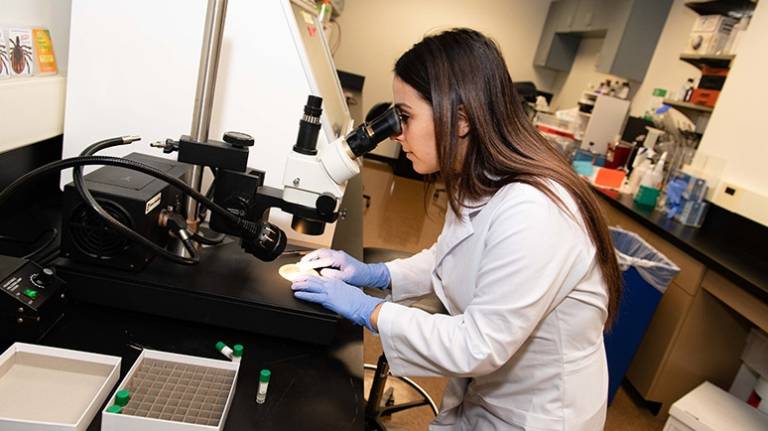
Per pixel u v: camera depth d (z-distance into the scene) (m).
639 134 4.00
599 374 1.04
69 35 1.11
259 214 0.88
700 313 2.27
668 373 2.37
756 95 2.57
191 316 0.83
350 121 1.51
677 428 1.95
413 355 0.83
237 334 0.87
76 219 0.79
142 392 0.67
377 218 4.34
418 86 0.80
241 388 0.74
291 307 0.84
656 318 2.45
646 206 3.02
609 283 0.96
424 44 0.82
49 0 1.10
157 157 0.98
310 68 1.04
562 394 0.97
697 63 3.53
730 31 3.17
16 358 0.68
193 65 1.02
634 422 2.35
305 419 0.71
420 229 4.29
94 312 0.84
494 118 0.81
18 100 0.97
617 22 4.37
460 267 0.96
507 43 6.42
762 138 2.48
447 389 1.21
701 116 3.37
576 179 0.86
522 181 0.81
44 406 0.63
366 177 5.62
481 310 0.78
